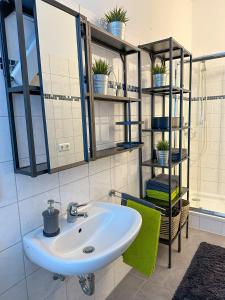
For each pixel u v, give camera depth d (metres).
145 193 2.10
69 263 0.82
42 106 0.99
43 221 1.09
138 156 1.94
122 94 1.64
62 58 1.05
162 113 2.27
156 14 2.07
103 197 1.54
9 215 0.97
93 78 1.27
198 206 2.72
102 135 1.49
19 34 0.82
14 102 0.97
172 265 1.95
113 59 1.54
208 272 1.84
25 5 0.94
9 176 0.96
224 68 2.74
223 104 2.81
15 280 1.01
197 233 2.45
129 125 1.59
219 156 2.92
